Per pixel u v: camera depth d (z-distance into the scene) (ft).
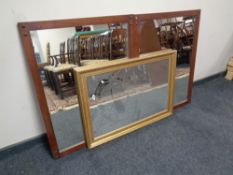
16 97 3.74
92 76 3.81
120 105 4.55
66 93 3.81
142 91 4.76
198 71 6.73
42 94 3.50
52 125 3.82
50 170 3.78
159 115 5.13
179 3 4.85
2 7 2.99
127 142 4.37
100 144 4.34
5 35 3.18
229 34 6.73
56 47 3.41
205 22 5.80
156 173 3.53
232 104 5.74
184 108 5.65
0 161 4.09
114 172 3.62
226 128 4.66
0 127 3.85
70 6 3.46
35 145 4.45
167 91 5.10
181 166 3.64
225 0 5.87
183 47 5.05
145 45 4.37
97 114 4.24
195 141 4.26
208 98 6.14
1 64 3.34
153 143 4.28
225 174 3.43
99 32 3.73
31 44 3.11
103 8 3.80
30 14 3.20
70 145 4.21
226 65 7.52
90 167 3.77
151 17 4.17
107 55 4.02
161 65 4.72
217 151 3.96
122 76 4.26
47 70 3.44
